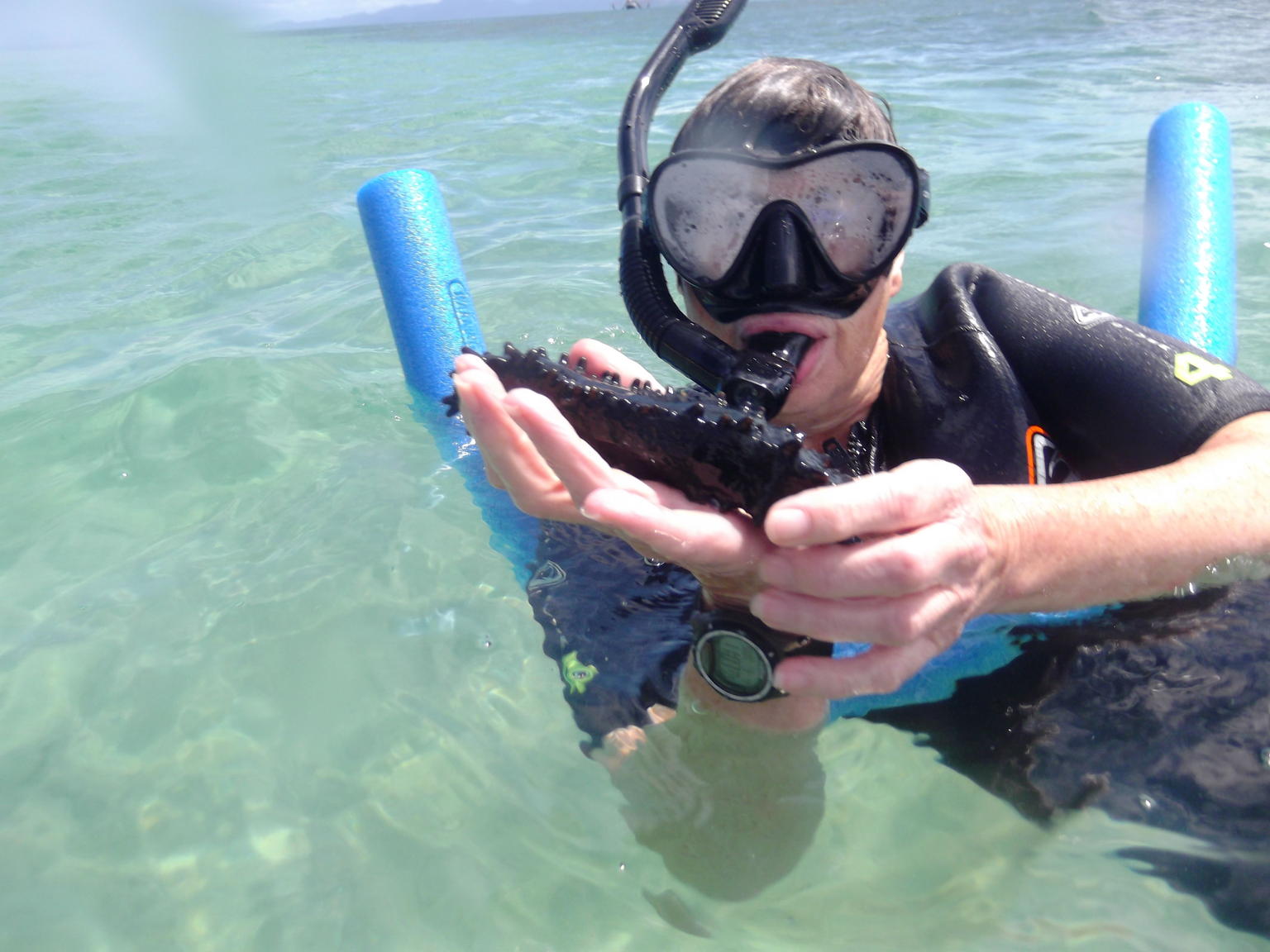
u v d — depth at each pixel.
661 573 0.69
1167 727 0.54
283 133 2.80
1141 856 0.49
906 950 0.46
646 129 0.73
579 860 0.51
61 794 0.57
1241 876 0.47
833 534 0.38
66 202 2.05
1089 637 0.60
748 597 0.47
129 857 0.52
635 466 0.46
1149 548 0.47
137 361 1.17
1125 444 0.60
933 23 5.11
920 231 1.55
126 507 0.87
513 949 0.46
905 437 0.64
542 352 0.49
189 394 1.06
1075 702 0.57
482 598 0.71
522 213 1.79
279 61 6.28
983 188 1.77
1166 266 0.93
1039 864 0.49
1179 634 0.59
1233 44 3.31
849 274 0.56
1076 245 1.44
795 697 0.54
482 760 0.57
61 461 0.95
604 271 1.44
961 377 0.62
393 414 1.01
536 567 0.72
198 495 0.88
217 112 3.43
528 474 0.47
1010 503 0.45
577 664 0.62
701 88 2.98
